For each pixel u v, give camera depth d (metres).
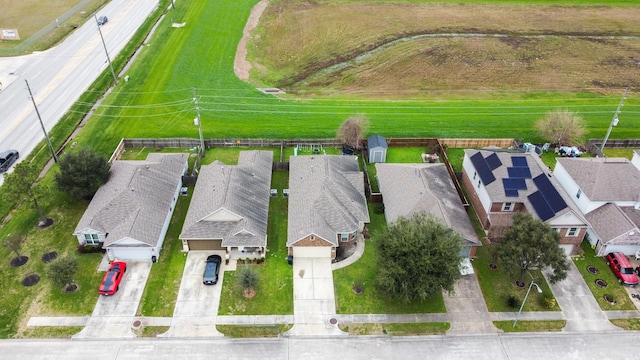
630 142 64.19
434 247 39.88
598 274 46.12
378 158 60.62
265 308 41.91
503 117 71.12
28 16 99.31
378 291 43.75
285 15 108.12
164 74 80.38
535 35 102.69
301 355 38.38
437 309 42.41
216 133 65.38
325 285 44.16
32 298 41.91
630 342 40.09
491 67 87.88
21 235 48.03
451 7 117.31
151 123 67.06
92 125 65.75
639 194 49.28
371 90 78.94
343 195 50.19
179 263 45.91
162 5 107.50
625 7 120.00
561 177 55.06
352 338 39.81
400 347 39.25
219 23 101.19
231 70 83.69
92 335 39.19
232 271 45.22
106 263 45.56
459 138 64.44
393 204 50.75
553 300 43.03
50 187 54.06
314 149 62.38
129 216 46.97
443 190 51.62
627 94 79.25
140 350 38.28
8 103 69.00
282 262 46.41
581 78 84.69
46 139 58.38
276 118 69.50
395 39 98.69
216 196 48.81
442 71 85.94
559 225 46.31
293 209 49.44
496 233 48.88
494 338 40.19
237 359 37.88
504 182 49.88
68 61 81.81
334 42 96.56
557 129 62.62
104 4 107.12
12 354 37.59
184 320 40.62
